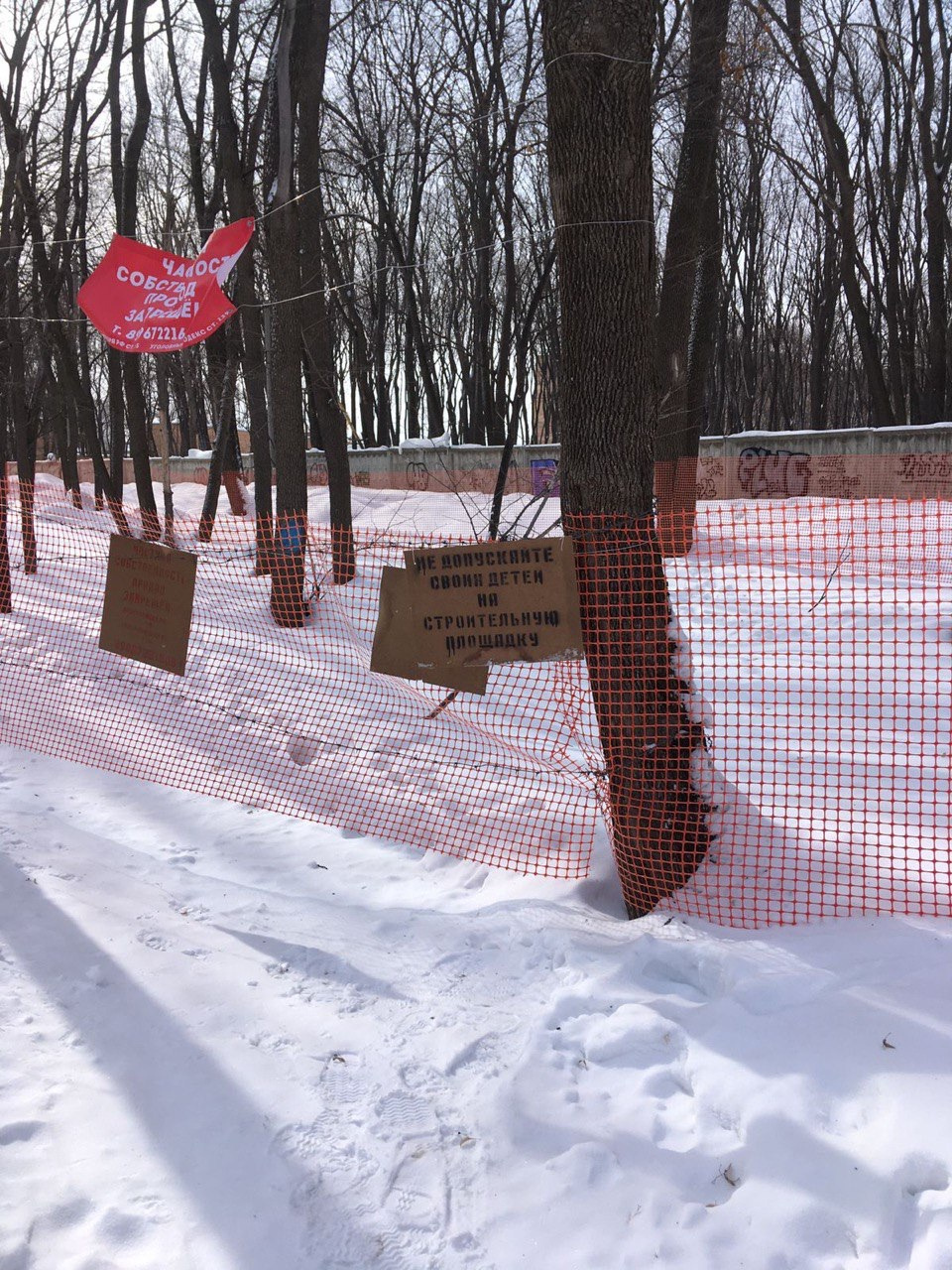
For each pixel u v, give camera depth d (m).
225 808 5.37
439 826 4.98
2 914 3.76
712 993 3.21
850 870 3.73
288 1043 3.09
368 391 32.03
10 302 12.80
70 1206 2.38
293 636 8.53
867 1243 2.15
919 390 34.56
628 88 3.41
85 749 6.17
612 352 3.54
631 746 3.75
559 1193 2.43
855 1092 2.51
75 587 11.12
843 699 6.14
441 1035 3.13
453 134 23.66
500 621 3.80
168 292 5.83
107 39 15.38
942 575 9.20
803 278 41.56
